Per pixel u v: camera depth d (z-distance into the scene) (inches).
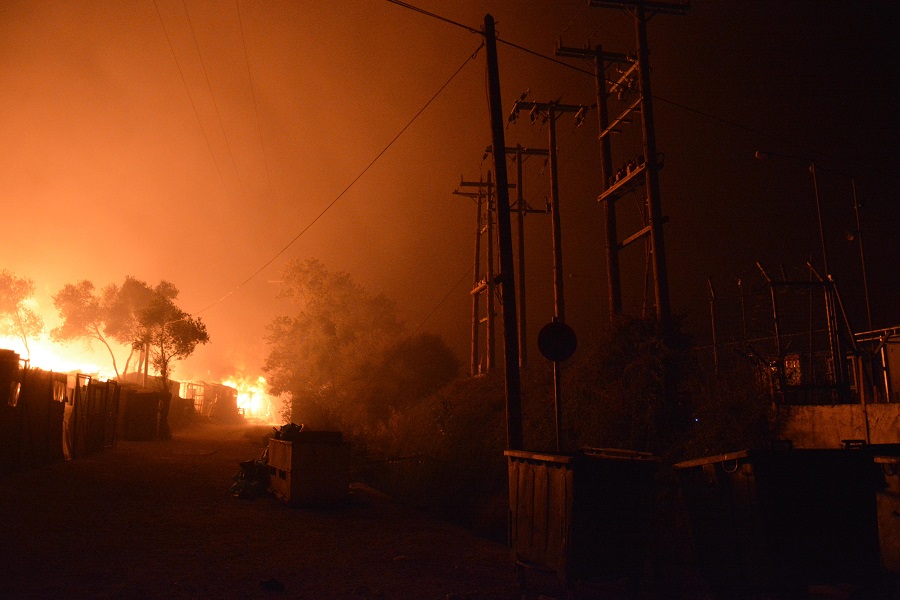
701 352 556.4
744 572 245.1
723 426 467.2
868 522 241.4
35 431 629.3
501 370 911.7
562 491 264.8
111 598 244.8
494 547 405.7
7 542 325.7
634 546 262.1
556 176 863.1
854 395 541.0
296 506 522.3
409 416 1083.9
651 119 603.8
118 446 978.1
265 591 270.8
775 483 240.2
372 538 415.8
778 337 508.7
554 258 840.3
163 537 371.9
